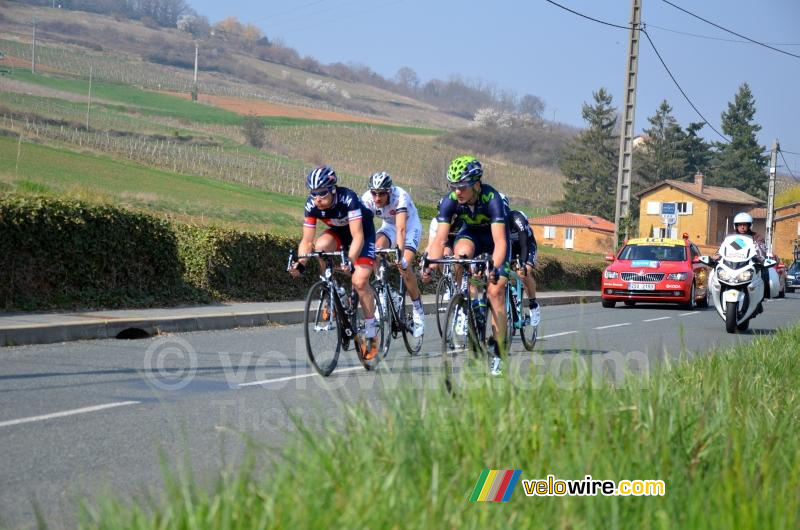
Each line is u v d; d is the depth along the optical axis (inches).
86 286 1317.7
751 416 527.2
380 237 1082.1
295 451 396.8
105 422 609.3
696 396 550.9
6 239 1186.0
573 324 1574.8
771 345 1007.0
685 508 351.3
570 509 335.0
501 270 781.3
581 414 441.1
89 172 5073.8
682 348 695.1
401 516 327.3
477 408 440.1
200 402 689.0
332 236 893.8
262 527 311.9
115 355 957.2
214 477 462.3
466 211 815.1
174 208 4045.3
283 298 1734.7
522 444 408.8
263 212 4734.3
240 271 1628.9
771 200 4985.2
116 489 451.2
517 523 335.0
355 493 337.1
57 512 413.1
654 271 2108.8
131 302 1376.7
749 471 392.5
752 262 1456.7
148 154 7032.5
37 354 947.3
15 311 1208.2
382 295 929.5
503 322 797.2
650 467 390.6
